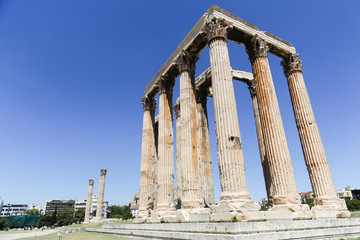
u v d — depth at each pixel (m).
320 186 18.48
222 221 13.03
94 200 196.75
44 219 100.81
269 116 17.52
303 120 20.70
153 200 27.02
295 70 22.42
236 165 14.28
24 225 103.44
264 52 19.70
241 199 13.41
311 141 19.81
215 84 16.69
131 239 20.38
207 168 26.03
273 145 16.70
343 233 14.05
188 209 17.61
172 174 23.30
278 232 11.48
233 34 19.89
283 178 15.74
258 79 19.08
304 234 12.24
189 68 22.52
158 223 19.86
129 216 106.75
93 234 29.59
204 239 12.06
